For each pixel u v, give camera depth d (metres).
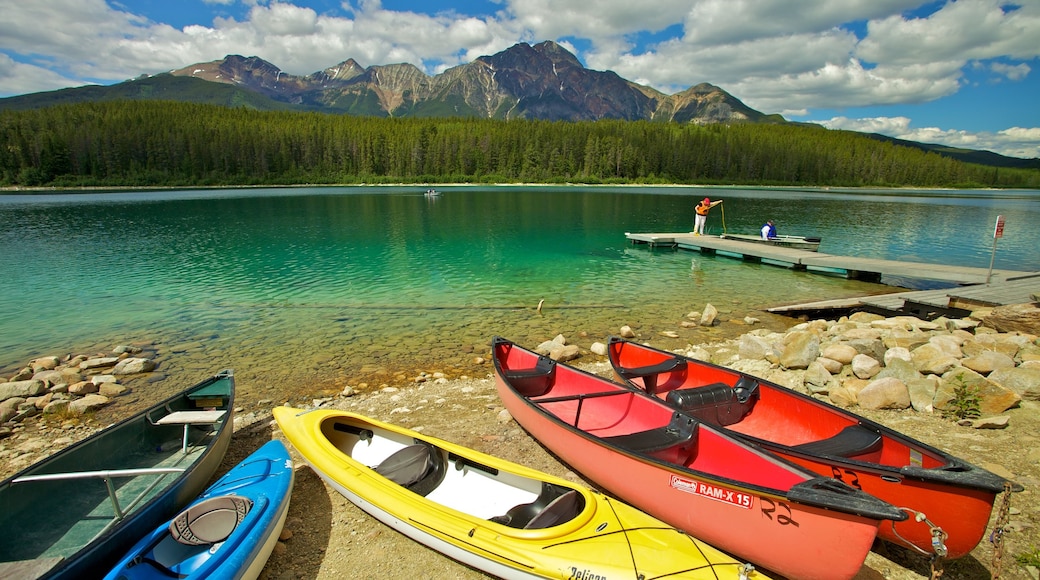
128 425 6.22
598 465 5.58
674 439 5.69
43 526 5.00
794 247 26.45
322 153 125.00
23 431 7.99
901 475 4.45
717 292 18.09
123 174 103.00
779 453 5.27
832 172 136.38
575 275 20.88
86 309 15.21
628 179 125.75
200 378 10.07
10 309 15.22
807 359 9.61
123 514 5.15
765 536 4.32
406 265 22.70
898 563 4.78
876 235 36.16
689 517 4.82
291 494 5.77
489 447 7.03
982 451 6.32
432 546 4.76
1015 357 8.70
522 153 129.12
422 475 5.57
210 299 16.48
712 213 53.09
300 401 8.91
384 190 94.75
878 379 8.11
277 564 4.82
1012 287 15.43
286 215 46.06
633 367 8.70
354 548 5.06
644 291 18.14
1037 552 4.44
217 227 36.69
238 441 7.40
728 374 7.41
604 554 4.14
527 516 4.87
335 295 17.12
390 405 8.61
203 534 4.60
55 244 28.28
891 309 14.60
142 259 23.91
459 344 12.16
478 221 41.91
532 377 7.77
